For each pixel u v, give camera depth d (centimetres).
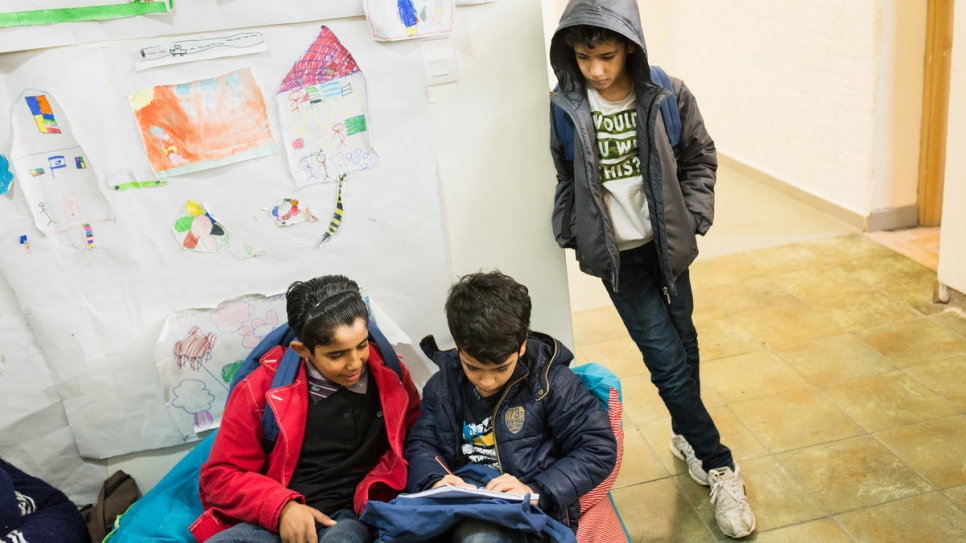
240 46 180
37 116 177
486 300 155
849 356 285
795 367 282
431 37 186
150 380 203
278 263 199
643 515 223
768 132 453
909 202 379
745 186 463
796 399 264
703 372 285
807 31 397
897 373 272
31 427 201
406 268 205
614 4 168
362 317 163
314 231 198
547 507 165
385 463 180
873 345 289
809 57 399
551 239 209
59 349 196
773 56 432
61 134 179
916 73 355
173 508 187
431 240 204
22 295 189
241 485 169
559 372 176
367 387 180
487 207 203
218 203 191
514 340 156
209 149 186
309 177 192
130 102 180
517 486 161
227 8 177
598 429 171
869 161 370
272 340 183
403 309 209
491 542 150
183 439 210
